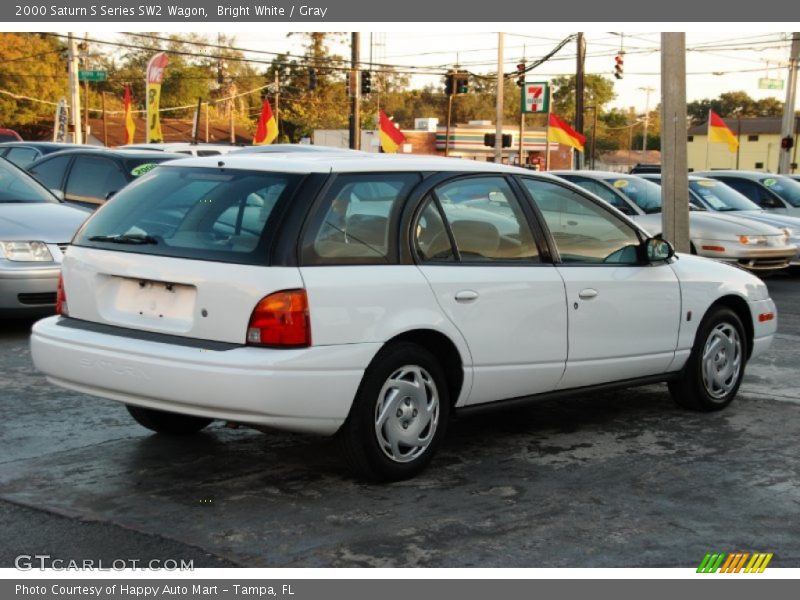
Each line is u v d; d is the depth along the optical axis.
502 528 4.64
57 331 5.23
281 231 4.79
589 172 14.95
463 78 41.47
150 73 36.41
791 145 35.91
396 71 47.59
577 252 6.04
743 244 13.76
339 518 4.73
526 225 5.79
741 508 4.98
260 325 4.67
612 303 6.12
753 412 6.99
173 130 75.31
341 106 84.62
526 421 6.65
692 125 127.88
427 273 5.21
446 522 4.70
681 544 4.50
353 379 4.88
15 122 69.31
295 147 14.01
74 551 4.30
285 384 4.64
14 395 6.96
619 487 5.27
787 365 8.66
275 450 5.81
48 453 5.68
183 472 5.38
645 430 6.45
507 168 5.85
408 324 5.07
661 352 6.51
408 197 5.27
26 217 9.20
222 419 4.73
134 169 12.38
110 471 5.38
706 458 5.84
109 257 5.14
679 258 6.83
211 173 5.25
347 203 5.02
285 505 4.89
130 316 5.07
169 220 5.14
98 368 4.99
